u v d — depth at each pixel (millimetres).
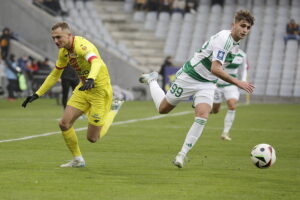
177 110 53094
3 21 71000
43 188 16484
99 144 27078
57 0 73562
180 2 81062
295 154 24750
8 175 18438
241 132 33906
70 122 19562
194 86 20500
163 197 15547
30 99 19953
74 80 41906
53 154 23375
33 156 22766
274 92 75062
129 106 57031
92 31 76000
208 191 16422
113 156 23266
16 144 26516
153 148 26000
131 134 31625
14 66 60781
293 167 21031
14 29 70875
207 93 20391
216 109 31844
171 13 81625
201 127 20000
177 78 20984
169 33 79500
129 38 78938
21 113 45469
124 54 72750
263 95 74875
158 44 78688
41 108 51250
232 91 30484
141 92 70375
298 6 82000
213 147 26766
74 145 19938
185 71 20672
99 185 17016
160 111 21891
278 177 18859
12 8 70750
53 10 73438
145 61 75938
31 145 26172
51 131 32188
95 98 19578
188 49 77875
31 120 39188
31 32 70500
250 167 20844
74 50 18938
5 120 39156
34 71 65625
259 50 77688
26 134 30656
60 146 25906
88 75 19406
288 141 29547
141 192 16125
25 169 19594
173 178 18328
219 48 19656
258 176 18969
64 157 22547
